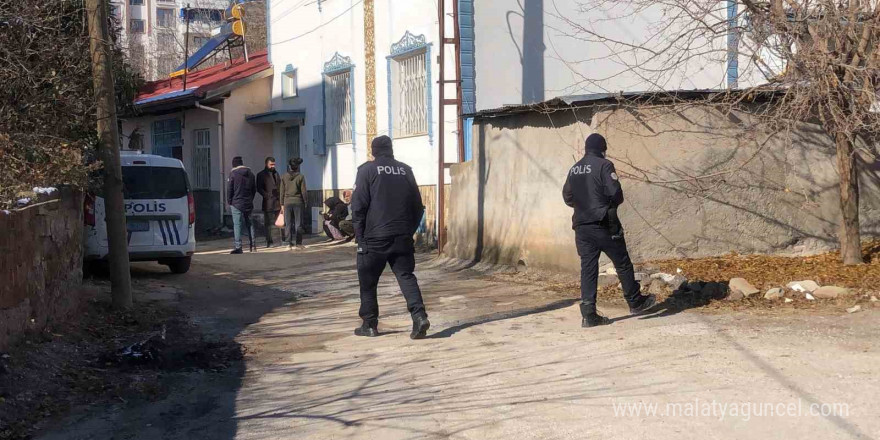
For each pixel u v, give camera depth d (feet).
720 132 36.37
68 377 23.45
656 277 32.60
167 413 20.62
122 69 41.50
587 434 17.34
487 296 35.35
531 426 18.06
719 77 48.01
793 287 29.66
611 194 27.14
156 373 24.50
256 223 73.61
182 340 28.89
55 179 29.73
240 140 78.38
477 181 45.78
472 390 21.17
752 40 32.48
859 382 19.42
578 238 27.86
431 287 38.99
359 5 63.36
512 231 42.14
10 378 21.94
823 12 30.91
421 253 53.88
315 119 71.31
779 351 22.56
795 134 37.19
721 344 23.80
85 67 32.73
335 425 19.04
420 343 26.96
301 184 58.34
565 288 35.53
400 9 57.62
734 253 36.83
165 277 43.42
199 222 82.99
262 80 79.05
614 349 24.25
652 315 28.73
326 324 31.09
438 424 18.61
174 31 158.10
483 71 50.55
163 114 89.15
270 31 79.00
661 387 20.17
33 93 31.04
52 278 27.68
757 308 28.37
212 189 80.33
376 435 18.15
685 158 36.14
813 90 30.35
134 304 34.53
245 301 36.68
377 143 27.84
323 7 69.21
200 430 19.25
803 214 37.50
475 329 28.60
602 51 52.65
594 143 27.91
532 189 40.19
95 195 39.50
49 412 20.57
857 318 25.94
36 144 29.71
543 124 39.17
